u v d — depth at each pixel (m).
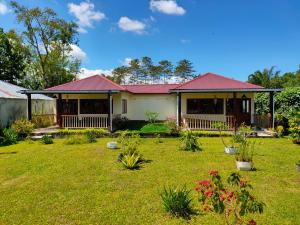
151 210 5.25
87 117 18.92
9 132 15.05
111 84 19.50
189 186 6.59
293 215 4.93
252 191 6.16
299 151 10.80
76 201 5.77
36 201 5.82
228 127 17.06
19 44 34.81
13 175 7.94
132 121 23.83
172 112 24.02
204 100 19.42
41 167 8.77
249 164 7.91
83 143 13.77
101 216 5.02
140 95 24.42
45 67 37.25
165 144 13.00
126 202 5.67
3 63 34.44
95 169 8.36
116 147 12.02
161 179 7.20
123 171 8.07
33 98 22.12
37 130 17.36
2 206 5.58
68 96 19.80
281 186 6.53
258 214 4.95
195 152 10.84
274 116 16.50
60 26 35.38
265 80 39.53
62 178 7.47
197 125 18.58
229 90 16.44
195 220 4.79
